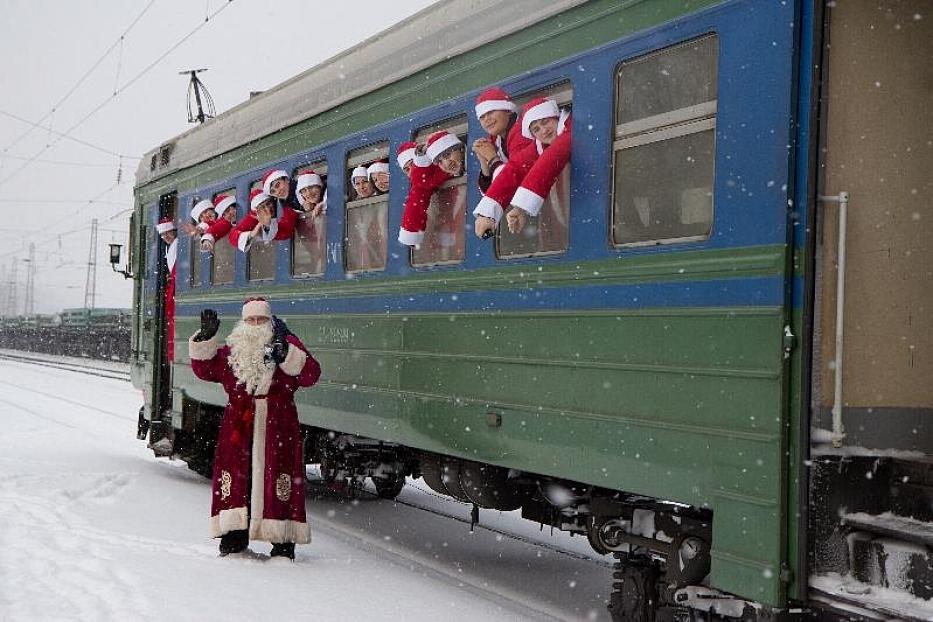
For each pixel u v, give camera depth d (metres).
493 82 5.54
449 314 5.84
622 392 4.57
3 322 70.62
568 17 5.00
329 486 8.46
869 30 3.95
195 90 15.98
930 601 3.53
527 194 4.88
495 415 5.41
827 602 3.64
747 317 3.95
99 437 13.73
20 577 5.10
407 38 6.41
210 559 5.86
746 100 4.02
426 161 6.00
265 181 7.84
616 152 4.69
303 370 6.04
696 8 4.26
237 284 8.77
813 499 3.78
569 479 5.14
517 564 6.85
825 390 3.81
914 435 4.06
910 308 4.04
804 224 3.79
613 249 4.67
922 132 4.07
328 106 7.27
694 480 4.16
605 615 5.65
